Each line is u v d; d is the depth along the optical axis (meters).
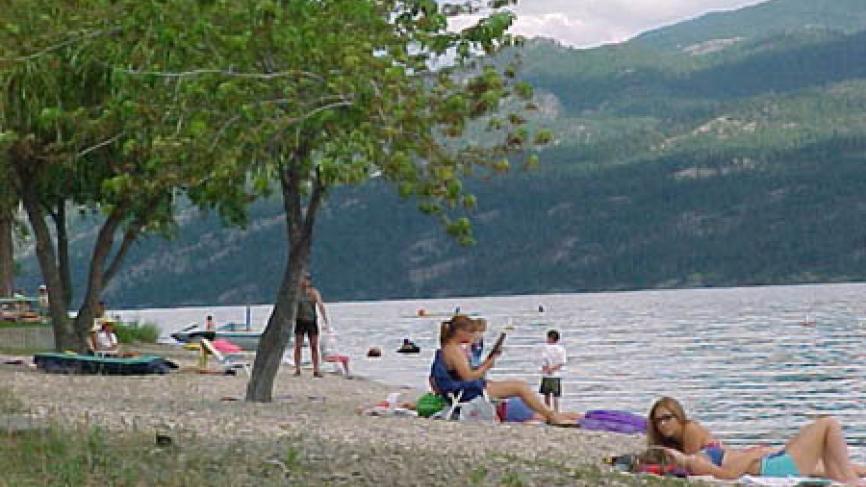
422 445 22.81
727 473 19.38
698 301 186.88
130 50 28.44
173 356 54.66
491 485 16.75
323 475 16.91
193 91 24.91
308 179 29.89
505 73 23.52
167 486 15.71
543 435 26.00
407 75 23.75
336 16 25.12
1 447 17.22
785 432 34.72
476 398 28.44
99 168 40.06
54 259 43.56
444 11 24.23
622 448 24.33
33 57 30.48
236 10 24.88
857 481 19.44
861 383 50.34
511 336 93.19
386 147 23.39
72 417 22.77
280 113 24.97
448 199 23.69
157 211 46.12
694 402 43.41
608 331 98.31
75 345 43.81
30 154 38.25
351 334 103.25
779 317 117.44
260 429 23.56
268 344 30.97
